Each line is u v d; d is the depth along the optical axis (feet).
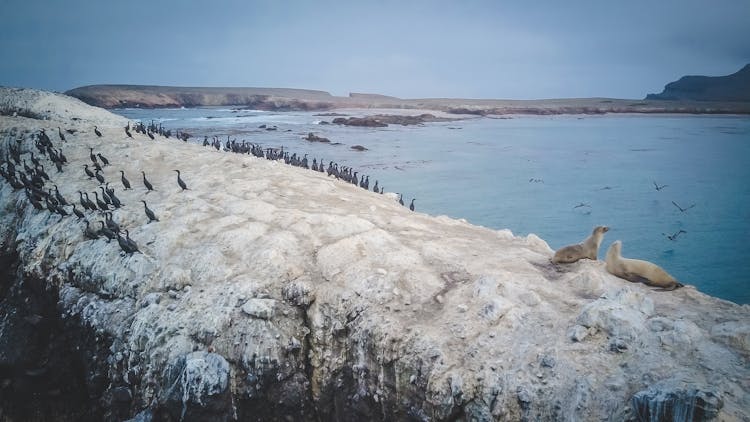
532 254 68.59
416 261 64.80
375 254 66.33
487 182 205.57
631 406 39.32
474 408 46.34
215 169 101.81
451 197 179.63
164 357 58.85
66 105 164.04
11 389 70.54
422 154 278.87
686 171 235.61
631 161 266.77
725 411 34.55
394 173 220.84
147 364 59.36
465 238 75.51
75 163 106.63
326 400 57.98
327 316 60.03
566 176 221.66
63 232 80.84
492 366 47.57
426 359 50.60
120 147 114.01
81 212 81.87
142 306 63.98
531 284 57.31
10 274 83.66
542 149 313.53
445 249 68.08
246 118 527.40
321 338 59.31
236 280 63.62
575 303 53.21
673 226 144.56
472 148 312.29
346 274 63.16
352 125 449.48
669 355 42.42
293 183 95.35
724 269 111.86
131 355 60.85
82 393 66.85
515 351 48.24
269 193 87.81
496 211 161.27
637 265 55.93
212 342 59.06
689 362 41.27
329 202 87.86
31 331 73.31
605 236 136.56
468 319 53.16
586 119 639.76
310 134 311.27
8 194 99.45
